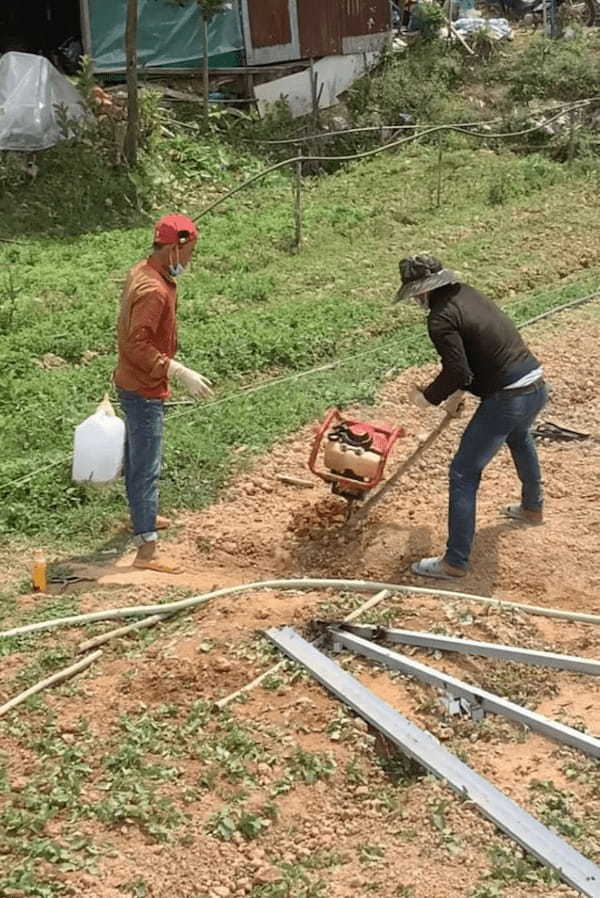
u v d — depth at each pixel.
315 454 7.67
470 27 26.59
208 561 7.75
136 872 4.91
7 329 12.66
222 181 20.05
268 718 5.93
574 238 17.02
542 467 9.05
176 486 8.67
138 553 7.60
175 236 7.04
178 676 6.24
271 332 12.62
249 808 5.30
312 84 23.09
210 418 9.91
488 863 4.94
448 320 6.80
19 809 5.26
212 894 4.82
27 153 18.84
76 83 20.27
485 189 19.62
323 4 23.55
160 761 5.62
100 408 7.71
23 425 9.89
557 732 5.77
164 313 7.16
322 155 22.23
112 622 6.86
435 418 10.13
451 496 7.22
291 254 16.45
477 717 6.02
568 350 11.93
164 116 21.55
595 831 5.12
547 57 24.97
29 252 15.91
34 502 8.45
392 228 17.72
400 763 5.66
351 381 11.10
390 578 7.42
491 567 7.48
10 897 4.72
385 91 23.64
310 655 6.30
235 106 23.34
